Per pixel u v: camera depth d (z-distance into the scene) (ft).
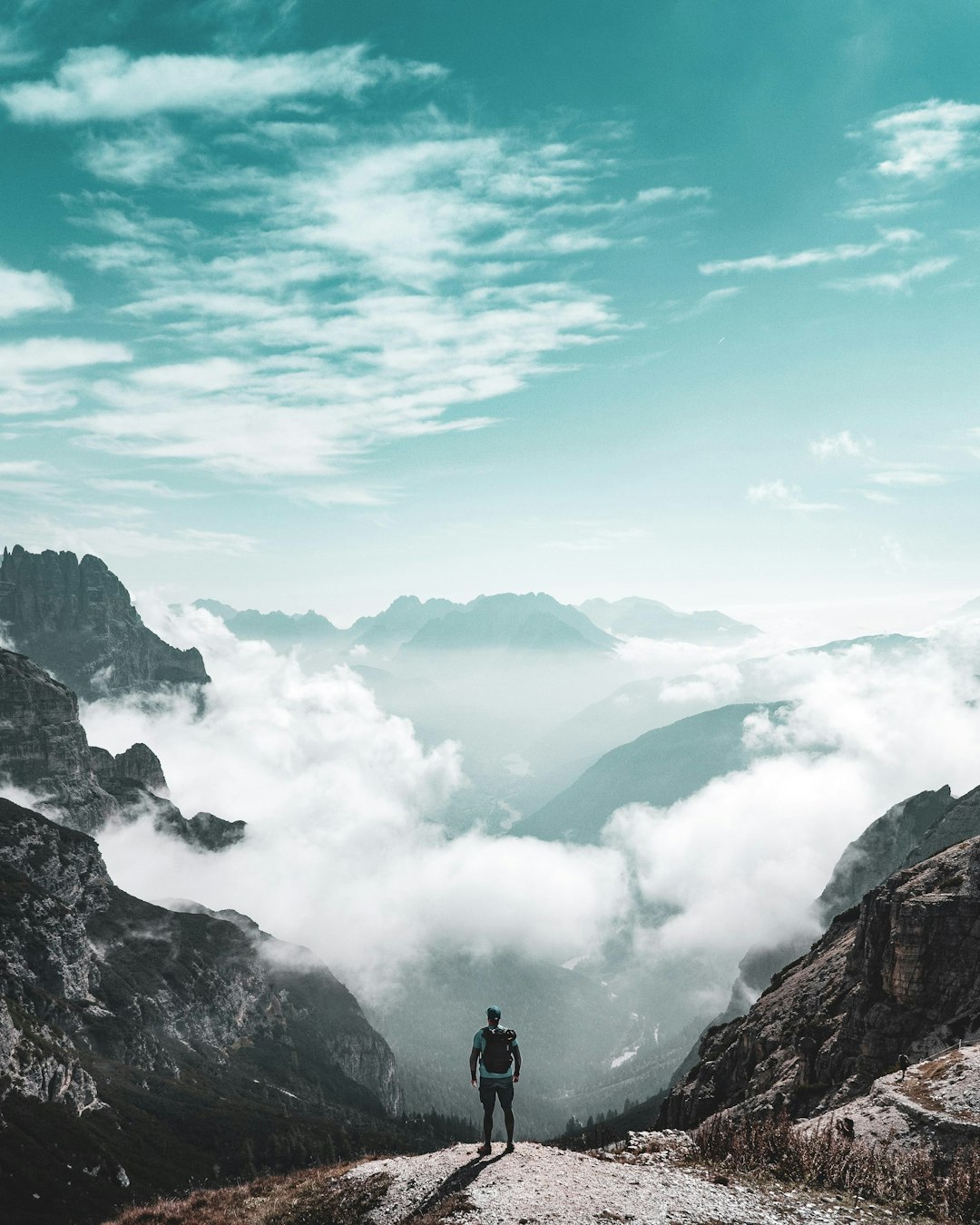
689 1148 92.68
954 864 246.88
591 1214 65.92
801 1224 68.44
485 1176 76.95
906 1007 214.90
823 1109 209.15
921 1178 80.74
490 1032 87.51
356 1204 82.58
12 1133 507.71
